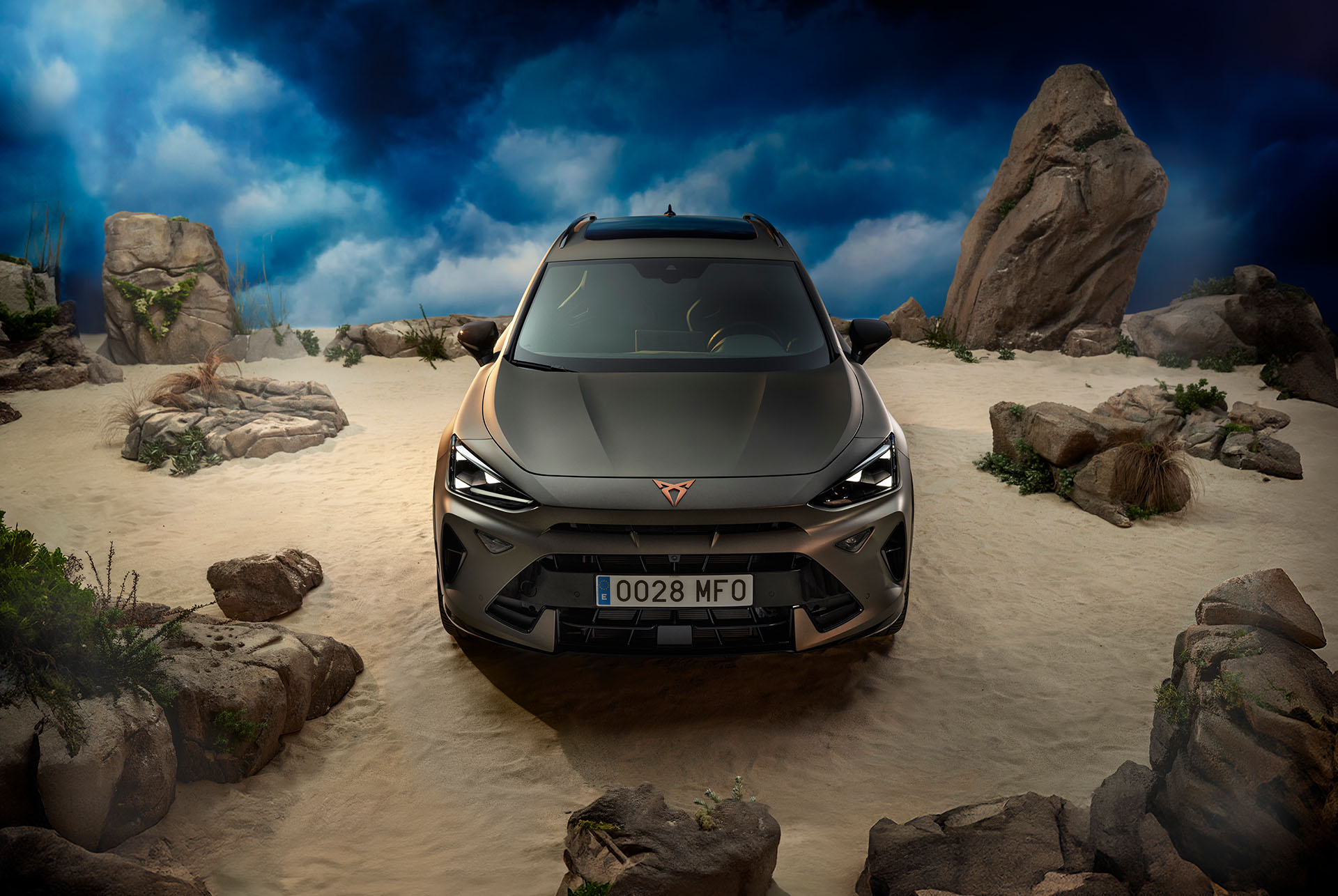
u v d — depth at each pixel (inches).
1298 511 240.4
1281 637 98.7
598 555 124.2
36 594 106.1
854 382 158.2
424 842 105.3
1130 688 145.0
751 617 126.4
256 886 95.3
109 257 529.0
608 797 96.7
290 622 167.3
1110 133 561.0
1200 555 207.5
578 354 165.0
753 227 212.2
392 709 137.3
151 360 526.6
